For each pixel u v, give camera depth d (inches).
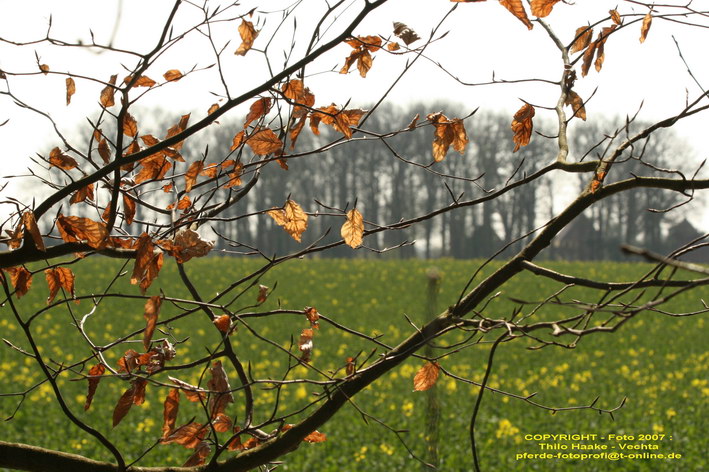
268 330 923.4
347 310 1102.4
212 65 96.4
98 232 90.9
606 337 903.1
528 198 2812.5
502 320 89.6
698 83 100.7
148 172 107.3
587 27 109.7
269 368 692.7
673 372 741.3
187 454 437.1
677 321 1031.6
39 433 475.5
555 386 651.5
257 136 106.1
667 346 889.5
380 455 434.6
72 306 1026.7
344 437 469.7
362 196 2955.2
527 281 1402.6
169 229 99.6
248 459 105.1
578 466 419.2
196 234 97.1
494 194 105.4
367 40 100.0
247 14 93.2
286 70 86.0
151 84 100.0
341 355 797.2
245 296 1174.3
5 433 471.8
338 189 2945.4
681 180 99.0
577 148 2472.9
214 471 104.0
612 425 502.0
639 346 879.7
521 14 92.4
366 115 105.9
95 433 98.0
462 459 418.9
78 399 546.9
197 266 1534.2
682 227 2800.2
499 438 460.8
